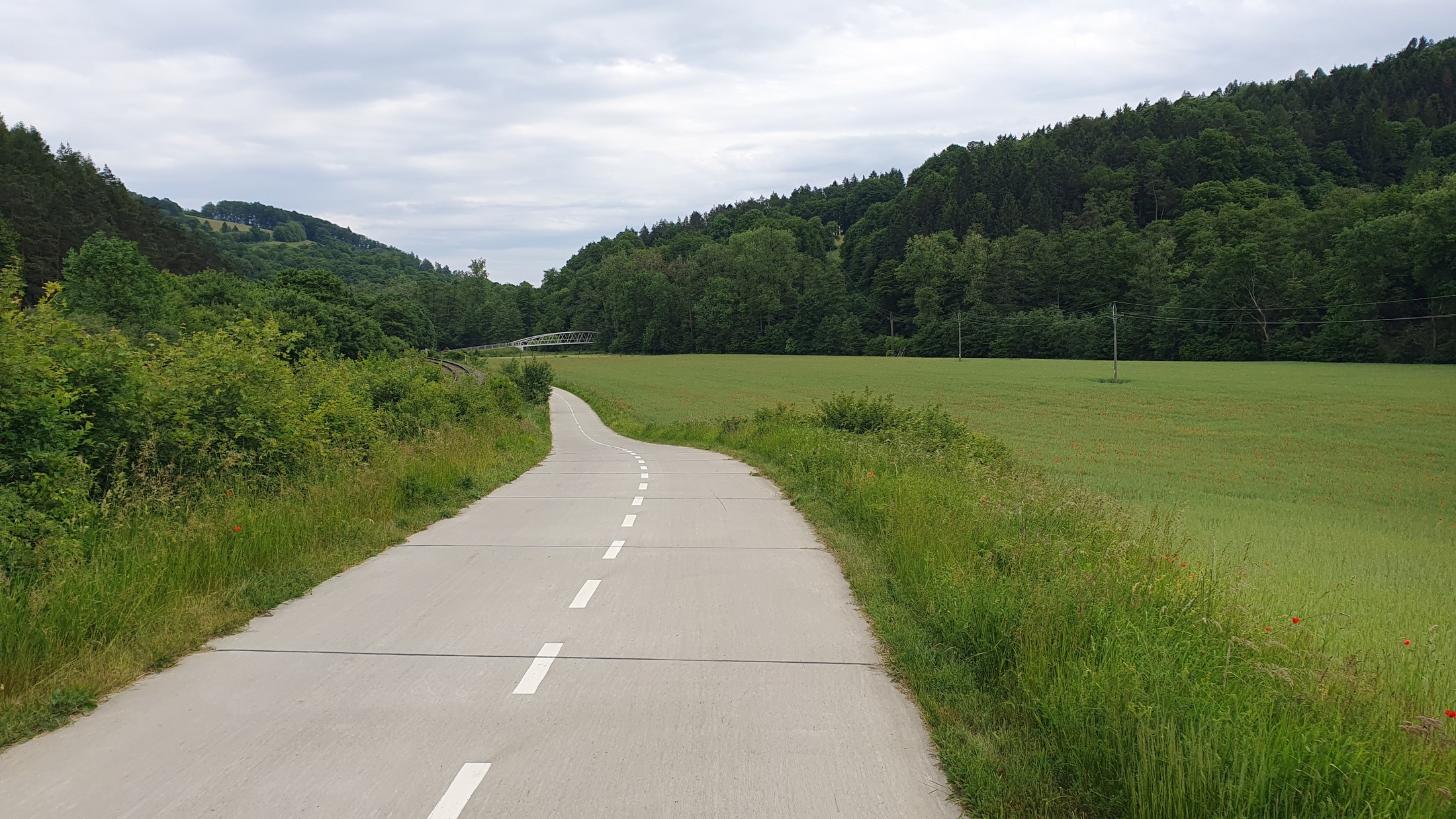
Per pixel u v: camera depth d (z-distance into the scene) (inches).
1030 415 1956.2
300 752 158.1
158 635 220.5
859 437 775.7
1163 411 2018.9
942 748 160.1
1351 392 2278.5
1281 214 4232.3
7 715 170.6
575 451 1085.1
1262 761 131.7
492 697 186.7
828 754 158.9
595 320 7204.7
